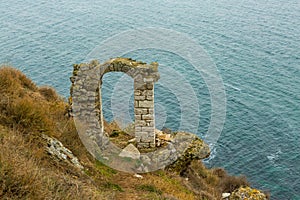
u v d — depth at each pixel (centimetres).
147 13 9119
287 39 7469
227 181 2270
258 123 4716
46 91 2067
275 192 3700
